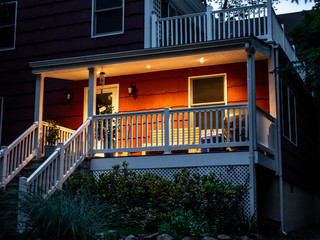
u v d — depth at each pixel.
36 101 11.73
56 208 6.90
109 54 11.19
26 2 14.48
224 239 7.79
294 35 15.40
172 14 14.74
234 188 8.91
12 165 10.60
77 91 13.47
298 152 13.98
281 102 11.72
